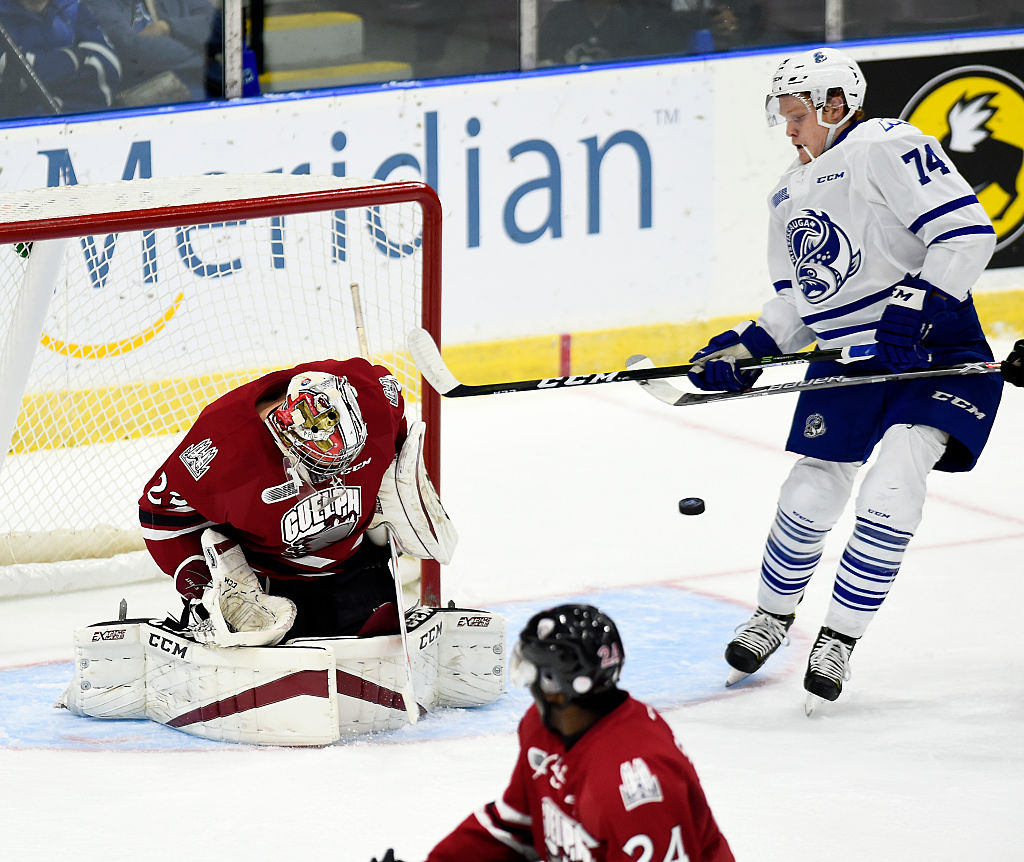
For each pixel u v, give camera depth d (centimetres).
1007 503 2125
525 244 2697
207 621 1325
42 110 2456
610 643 705
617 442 2462
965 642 1600
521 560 1920
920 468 1384
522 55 2694
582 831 725
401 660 1341
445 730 1363
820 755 1290
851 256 1404
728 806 1171
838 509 1467
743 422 2562
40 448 2141
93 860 1080
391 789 1208
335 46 2598
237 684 1318
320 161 2562
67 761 1292
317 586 1410
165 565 1381
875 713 1400
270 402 1354
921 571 1842
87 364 2241
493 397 2728
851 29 2864
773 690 1473
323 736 1313
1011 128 2914
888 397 1433
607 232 2741
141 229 1445
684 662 1555
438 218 1602
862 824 1138
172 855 1087
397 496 1392
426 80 2602
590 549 1964
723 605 1747
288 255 2381
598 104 2692
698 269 2806
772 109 1423
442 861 805
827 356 1426
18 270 2134
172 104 2506
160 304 2300
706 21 2773
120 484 2047
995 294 2959
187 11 2491
